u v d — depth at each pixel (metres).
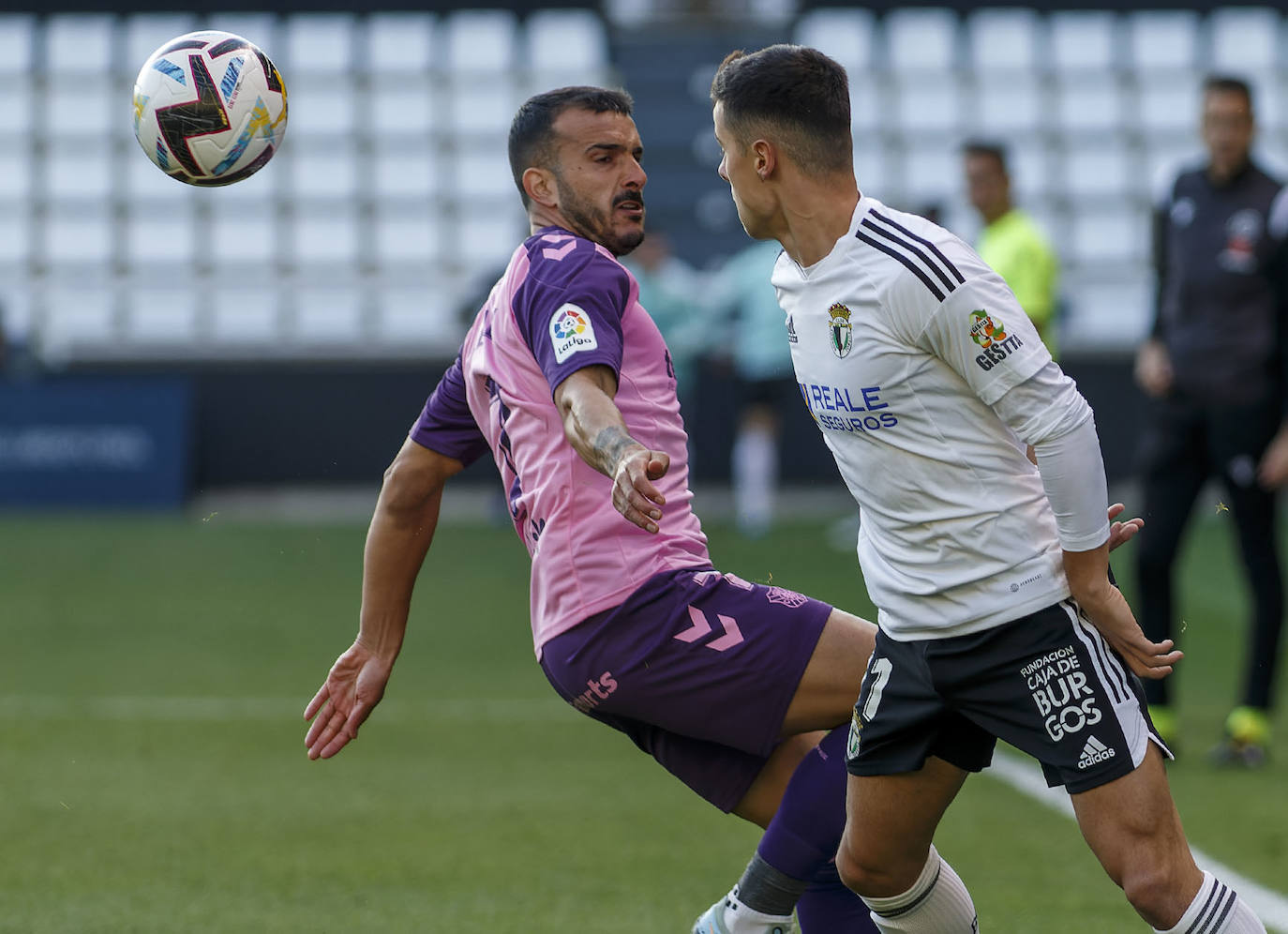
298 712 26.16
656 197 67.56
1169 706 23.73
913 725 10.81
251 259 67.44
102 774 21.61
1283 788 21.08
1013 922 14.96
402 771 22.12
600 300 11.40
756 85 10.57
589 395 10.84
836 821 11.69
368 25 71.19
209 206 68.12
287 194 68.56
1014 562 10.37
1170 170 69.38
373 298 66.38
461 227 68.38
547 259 11.71
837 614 11.80
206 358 58.78
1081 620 10.37
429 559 45.50
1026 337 9.99
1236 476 23.12
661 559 11.87
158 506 55.59
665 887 16.11
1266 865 16.91
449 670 30.33
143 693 27.72
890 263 10.24
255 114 12.92
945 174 69.00
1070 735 10.23
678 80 70.75
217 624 35.28
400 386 59.25
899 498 10.66
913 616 10.70
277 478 59.16
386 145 69.50
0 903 15.27
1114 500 57.41
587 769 22.38
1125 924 14.91
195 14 70.62
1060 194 68.94
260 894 15.74
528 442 11.97
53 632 34.12
